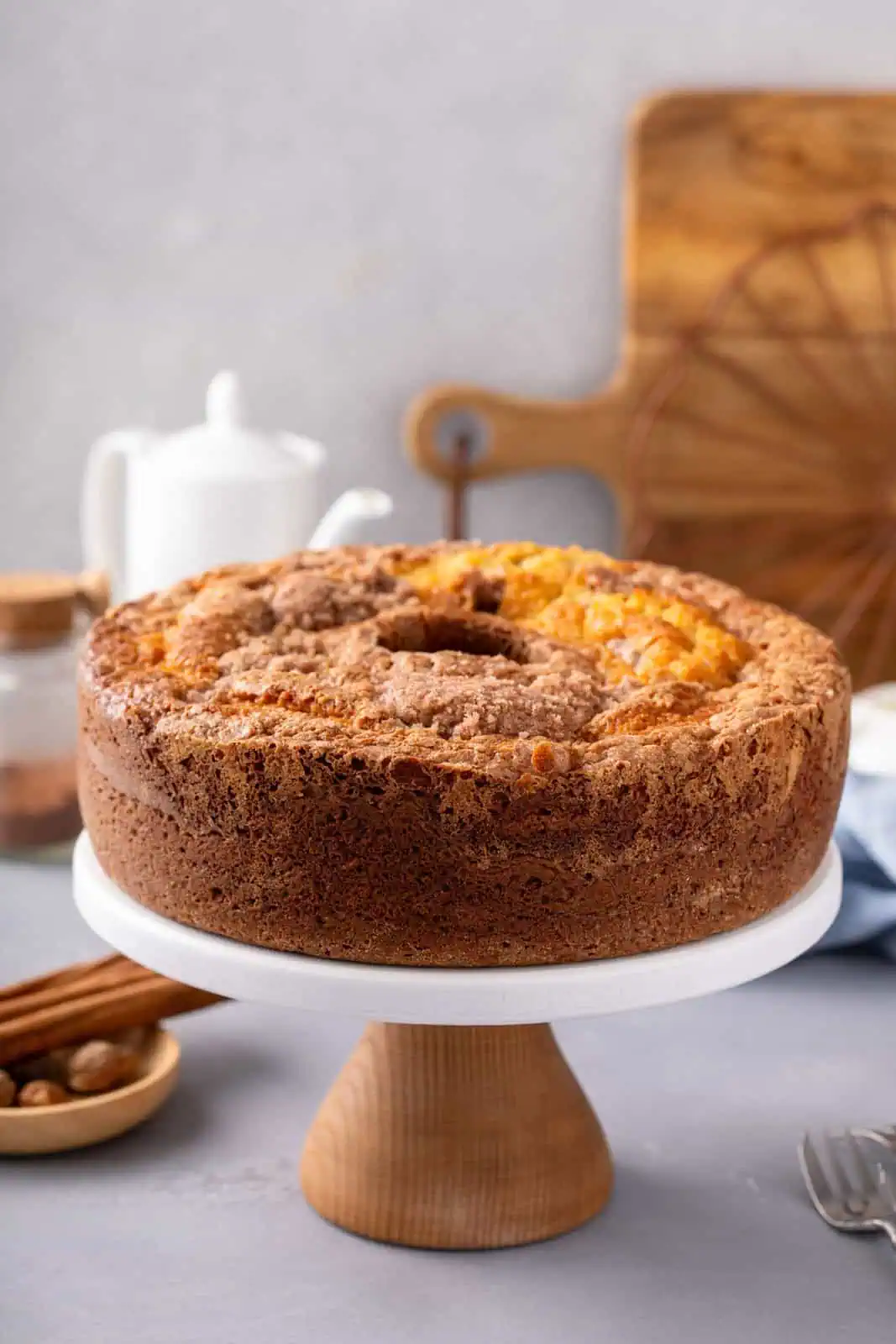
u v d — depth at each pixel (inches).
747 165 67.7
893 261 68.6
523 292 69.9
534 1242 41.5
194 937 39.1
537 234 69.3
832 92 67.4
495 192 68.9
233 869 38.7
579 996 38.0
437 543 46.2
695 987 38.5
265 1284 40.4
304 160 68.7
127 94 68.1
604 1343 39.2
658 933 38.8
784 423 69.9
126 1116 43.4
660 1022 47.8
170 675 40.5
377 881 38.2
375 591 43.3
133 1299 40.0
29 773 53.9
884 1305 40.1
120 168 68.8
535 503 71.5
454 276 69.8
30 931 50.9
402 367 70.8
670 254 68.3
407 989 37.9
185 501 59.1
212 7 67.2
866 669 71.9
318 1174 42.1
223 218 69.4
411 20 67.2
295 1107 44.9
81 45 67.5
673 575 45.1
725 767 38.7
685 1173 43.3
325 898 38.4
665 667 41.1
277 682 39.9
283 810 38.2
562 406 69.5
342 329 70.5
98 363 70.9
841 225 68.1
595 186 68.8
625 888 38.4
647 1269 40.9
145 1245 41.2
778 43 67.4
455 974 38.2
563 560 44.8
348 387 71.1
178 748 38.7
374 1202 41.4
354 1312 39.8
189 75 67.9
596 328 70.3
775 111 67.3
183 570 59.6
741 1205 42.5
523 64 67.6
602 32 67.2
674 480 70.2
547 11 67.1
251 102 68.2
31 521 72.7
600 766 38.0
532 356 70.6
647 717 39.6
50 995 44.9
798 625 43.4
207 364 70.9
